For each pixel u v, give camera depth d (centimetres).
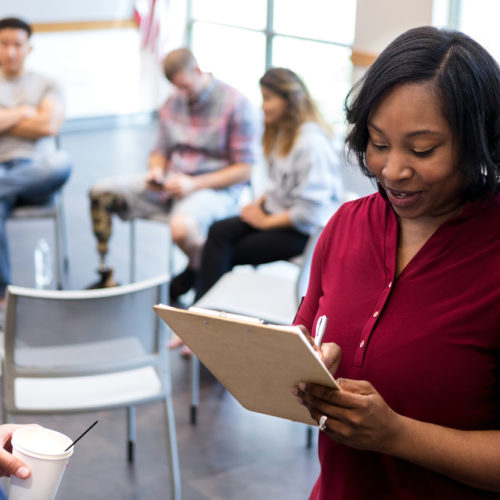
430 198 108
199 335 111
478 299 111
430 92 101
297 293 284
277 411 123
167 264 460
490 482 110
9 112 416
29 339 232
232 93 393
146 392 250
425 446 108
